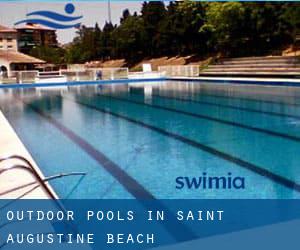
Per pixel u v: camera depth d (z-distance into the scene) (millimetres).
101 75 25516
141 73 25641
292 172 5070
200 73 25422
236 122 8898
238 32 27859
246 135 7445
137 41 44094
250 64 22812
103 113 11344
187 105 12453
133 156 6188
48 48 64438
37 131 8672
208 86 19031
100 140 7496
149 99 14703
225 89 16922
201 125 8750
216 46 31359
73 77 25109
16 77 24406
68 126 9234
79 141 7461
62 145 7145
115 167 5582
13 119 10594
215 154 6121
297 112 9930
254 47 27938
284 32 24797
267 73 19766
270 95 13820
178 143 7000
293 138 7051
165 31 38375
